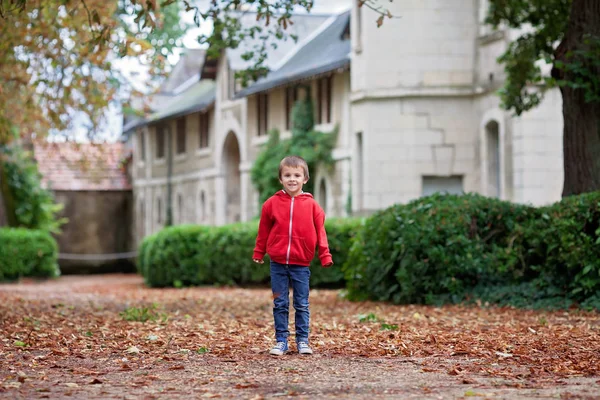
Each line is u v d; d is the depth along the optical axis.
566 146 14.09
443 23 23.72
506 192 21.97
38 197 34.47
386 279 15.24
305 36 34.25
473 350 8.46
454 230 14.37
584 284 12.83
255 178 31.89
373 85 24.12
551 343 8.99
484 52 23.27
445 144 23.77
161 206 45.97
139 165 48.75
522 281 14.13
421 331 10.30
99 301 16.78
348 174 27.09
